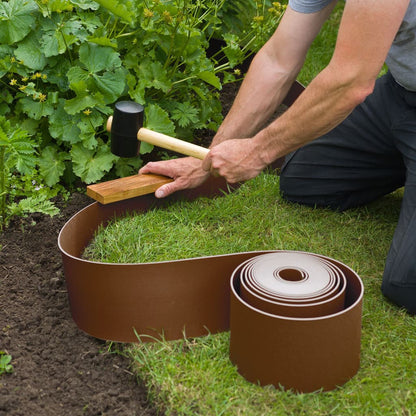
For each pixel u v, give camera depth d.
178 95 2.05
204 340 1.48
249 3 2.36
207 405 1.34
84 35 1.80
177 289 1.46
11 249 1.70
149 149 1.87
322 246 1.71
